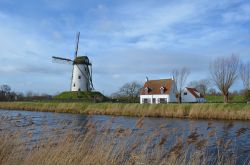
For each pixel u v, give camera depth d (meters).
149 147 10.25
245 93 58.78
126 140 10.66
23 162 9.55
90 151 9.91
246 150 14.62
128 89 84.06
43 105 50.72
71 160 9.36
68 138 10.87
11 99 67.94
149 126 18.86
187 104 39.44
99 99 63.03
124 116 38.62
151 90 68.00
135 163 9.13
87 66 68.94
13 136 11.77
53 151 9.78
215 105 36.94
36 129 14.07
